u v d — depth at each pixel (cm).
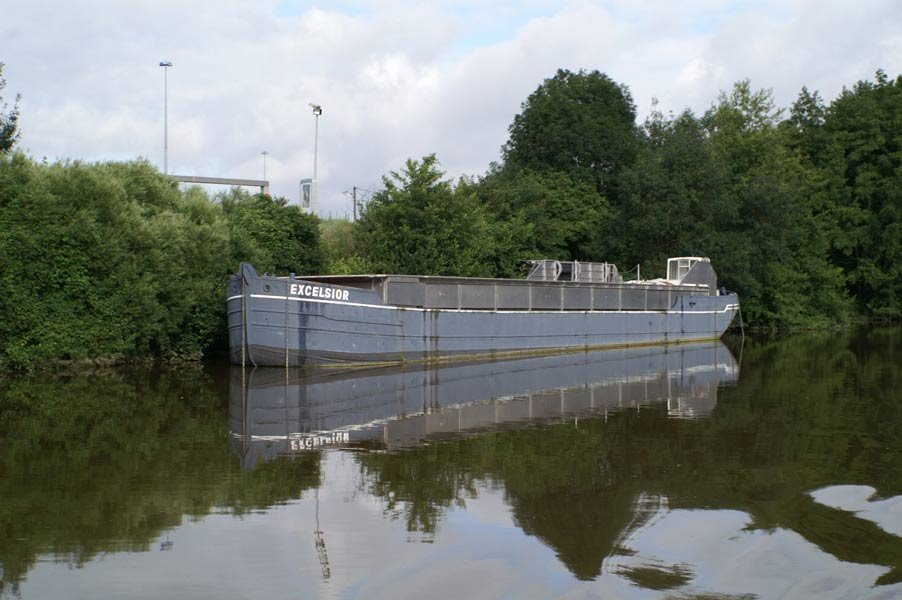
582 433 1534
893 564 845
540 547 894
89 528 945
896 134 6028
